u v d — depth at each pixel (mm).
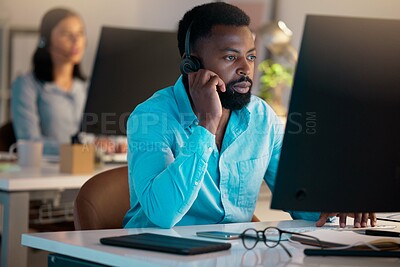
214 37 2160
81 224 2217
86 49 6910
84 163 3396
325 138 1564
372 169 1604
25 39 6809
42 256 3520
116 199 2330
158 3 6945
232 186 2252
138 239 1638
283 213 3287
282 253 1594
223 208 2240
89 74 6902
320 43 1542
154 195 1978
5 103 6773
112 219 2305
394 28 1588
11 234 3113
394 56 1594
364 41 1569
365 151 1595
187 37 2203
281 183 1557
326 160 1569
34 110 6156
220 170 2223
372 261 1526
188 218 2225
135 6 7020
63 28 6375
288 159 1552
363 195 1604
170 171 1979
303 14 5898
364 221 2086
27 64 6773
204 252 1557
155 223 1988
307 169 1563
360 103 1580
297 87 1546
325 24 1541
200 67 2188
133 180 2092
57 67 6344
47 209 3654
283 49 4746
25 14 6816
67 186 3268
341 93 1566
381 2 5223
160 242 1604
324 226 2111
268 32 4742
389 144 1611
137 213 2178
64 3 6965
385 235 1838
